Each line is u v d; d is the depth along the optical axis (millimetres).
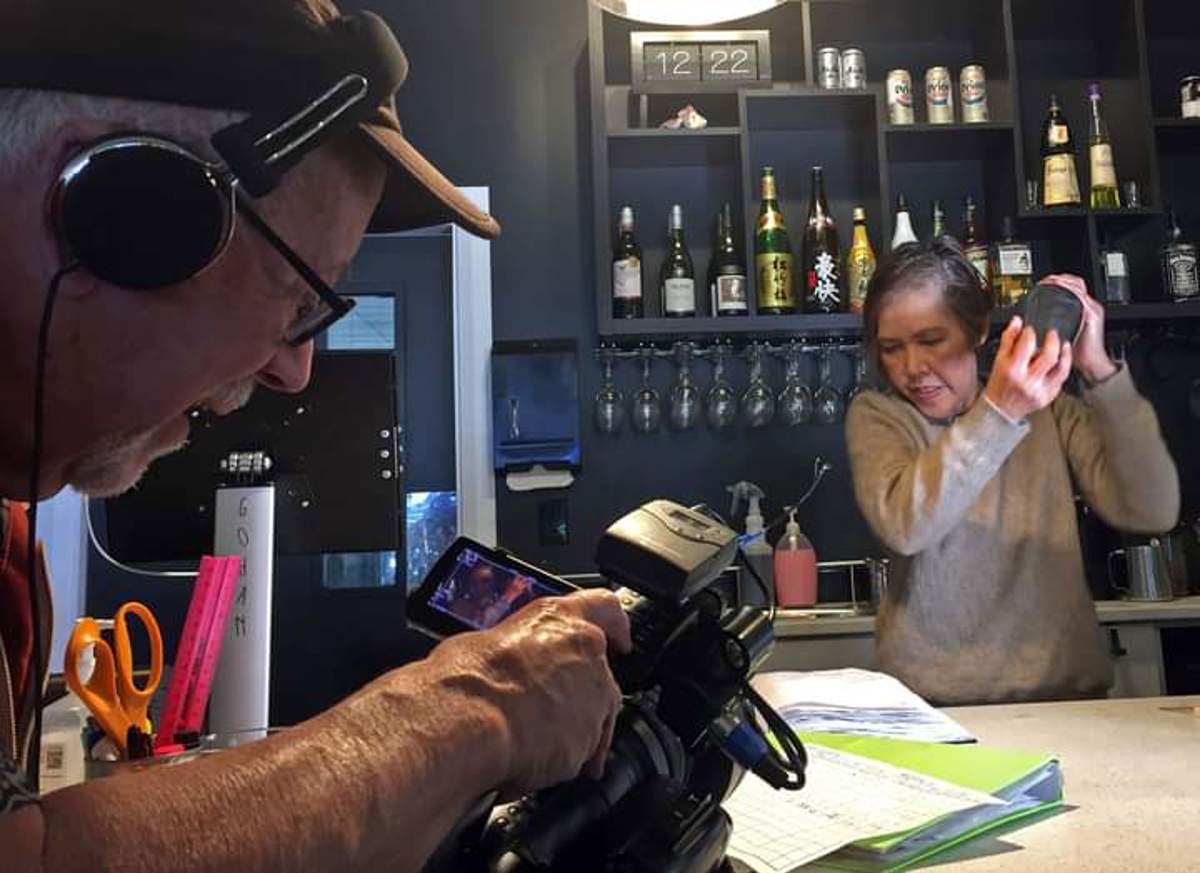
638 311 2580
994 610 1608
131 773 388
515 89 2805
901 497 1528
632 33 2566
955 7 2666
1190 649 2316
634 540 604
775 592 2463
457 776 418
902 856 679
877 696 1122
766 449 2721
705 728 588
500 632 501
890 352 1661
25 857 312
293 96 461
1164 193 2830
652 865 484
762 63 2572
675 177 2795
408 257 2732
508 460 2592
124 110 432
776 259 2559
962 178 2805
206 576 810
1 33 403
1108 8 2723
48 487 506
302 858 358
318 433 1045
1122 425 1558
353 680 2428
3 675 611
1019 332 1476
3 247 430
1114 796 807
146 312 456
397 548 1062
